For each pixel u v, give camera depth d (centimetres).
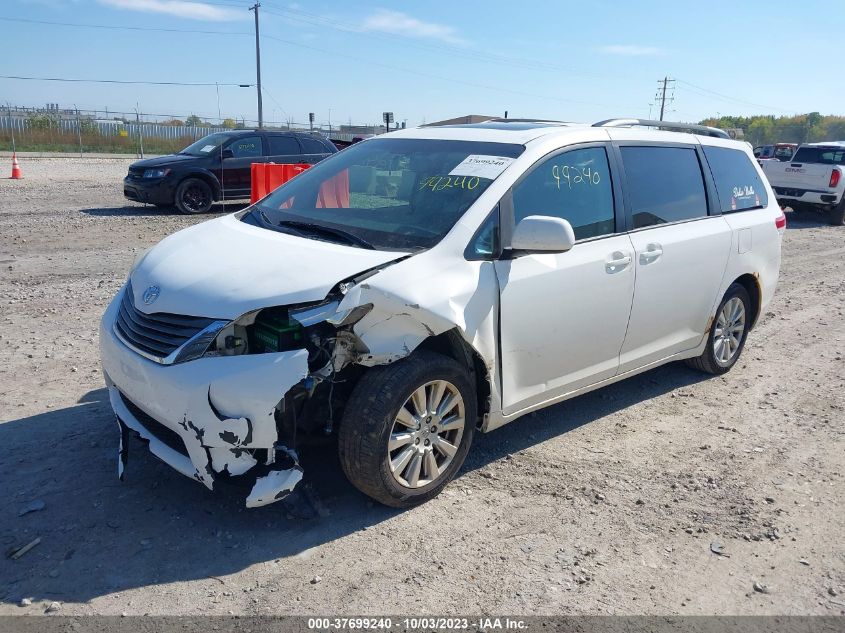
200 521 368
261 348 347
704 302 549
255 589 321
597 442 483
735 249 564
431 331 368
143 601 310
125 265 937
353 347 353
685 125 568
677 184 528
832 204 1691
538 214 424
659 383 600
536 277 412
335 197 449
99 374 549
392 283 354
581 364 459
